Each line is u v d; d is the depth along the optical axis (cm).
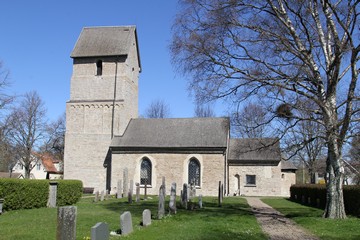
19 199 2025
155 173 4006
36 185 2166
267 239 1316
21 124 5397
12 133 5156
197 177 3959
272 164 4153
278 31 1856
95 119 4319
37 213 1872
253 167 4184
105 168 4219
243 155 4212
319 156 4344
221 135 4034
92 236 882
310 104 1873
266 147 2067
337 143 1848
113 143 4144
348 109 1731
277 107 1867
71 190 2517
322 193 2556
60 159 7175
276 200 3344
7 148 4891
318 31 1886
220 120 4216
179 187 3950
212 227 1476
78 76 4438
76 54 4422
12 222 1529
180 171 3975
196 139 4041
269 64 1841
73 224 831
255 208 2459
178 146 3991
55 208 2153
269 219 1886
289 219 1897
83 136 4309
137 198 2806
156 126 4306
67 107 4391
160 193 1741
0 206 1834
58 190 2364
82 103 4359
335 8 1697
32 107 5538
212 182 3900
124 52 4356
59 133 6053
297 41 1861
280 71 1816
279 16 1841
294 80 1791
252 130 1955
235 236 1306
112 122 4278
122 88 4328
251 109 1941
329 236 1386
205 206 2439
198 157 3959
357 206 2000
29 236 1199
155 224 1505
